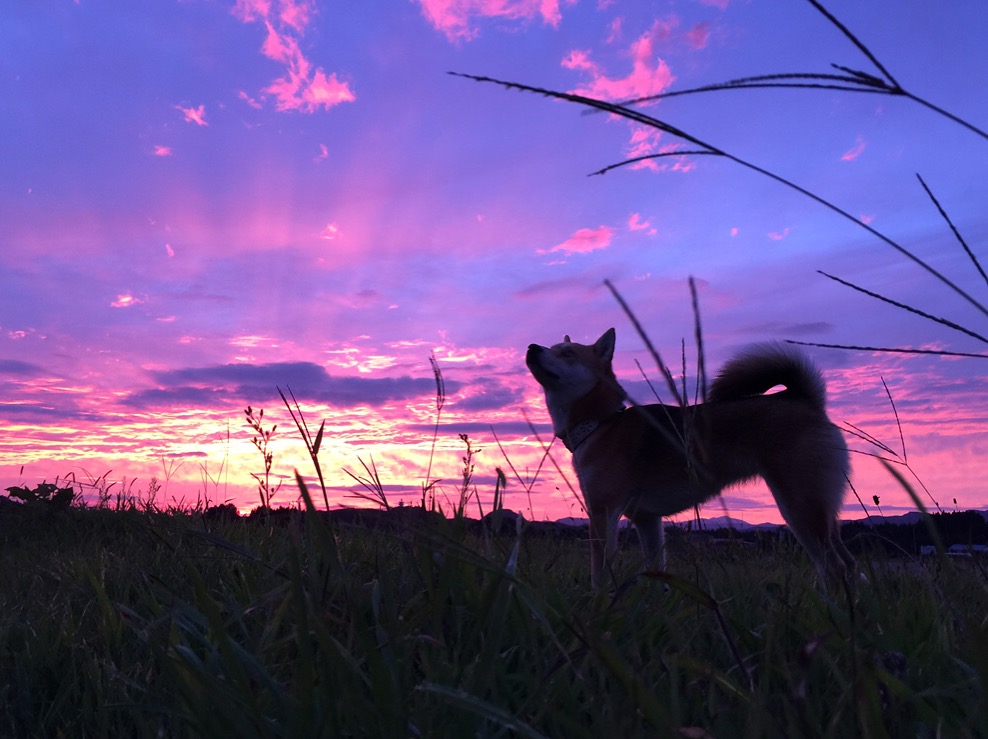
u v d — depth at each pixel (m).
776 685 1.42
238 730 1.08
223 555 2.70
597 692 1.28
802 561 2.54
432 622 1.51
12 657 1.95
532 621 1.65
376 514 1.55
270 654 1.64
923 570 2.04
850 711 1.11
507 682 1.38
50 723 1.54
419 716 1.08
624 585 1.60
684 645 1.46
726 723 1.10
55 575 3.23
